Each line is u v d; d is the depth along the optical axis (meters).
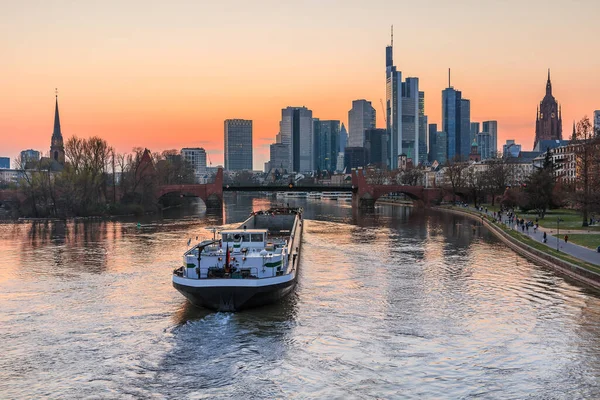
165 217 188.25
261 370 41.28
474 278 73.94
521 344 47.06
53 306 59.19
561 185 170.75
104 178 199.25
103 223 160.00
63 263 86.00
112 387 38.50
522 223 124.56
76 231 135.88
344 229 143.25
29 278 74.06
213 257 58.06
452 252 98.69
